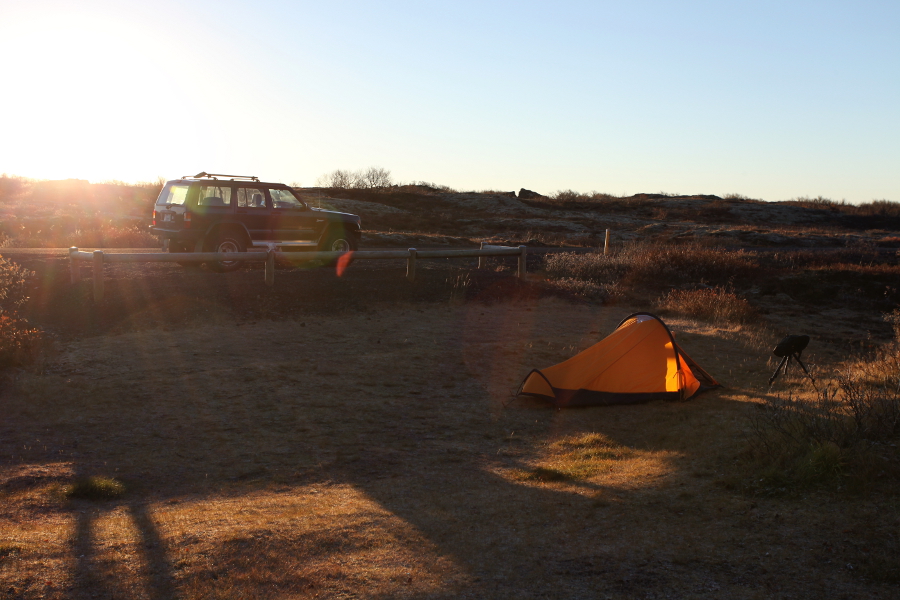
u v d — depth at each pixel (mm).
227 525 4934
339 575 4109
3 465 6254
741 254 23266
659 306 16422
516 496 5664
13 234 23359
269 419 8023
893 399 7031
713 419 7871
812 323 15703
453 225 45688
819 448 5523
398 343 11844
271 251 13750
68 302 11859
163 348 10492
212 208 14641
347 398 8945
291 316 12930
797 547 4254
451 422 8242
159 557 4320
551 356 11547
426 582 4016
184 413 8055
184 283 13406
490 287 16547
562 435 7879
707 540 4477
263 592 3885
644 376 9258
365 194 56938
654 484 5746
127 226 26016
